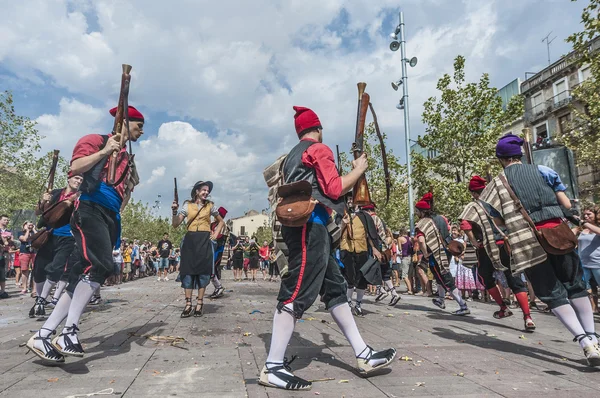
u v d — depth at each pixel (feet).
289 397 7.61
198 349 11.69
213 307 23.36
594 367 9.91
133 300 27.94
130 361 10.25
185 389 8.02
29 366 9.76
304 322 17.39
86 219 10.04
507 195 11.55
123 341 12.86
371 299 31.48
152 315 19.70
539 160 26.04
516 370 9.66
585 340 10.03
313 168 9.21
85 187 10.15
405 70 58.54
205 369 9.52
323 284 9.44
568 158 25.88
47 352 9.38
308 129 10.03
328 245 9.26
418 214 23.25
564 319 10.55
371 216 22.61
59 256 19.35
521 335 14.97
